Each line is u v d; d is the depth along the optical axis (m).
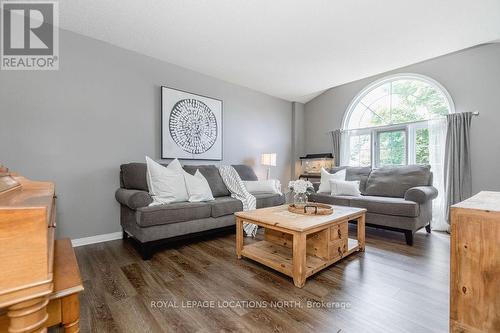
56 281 0.94
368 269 1.96
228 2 2.10
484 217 0.91
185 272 1.90
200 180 2.85
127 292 1.59
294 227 1.69
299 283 1.66
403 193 3.17
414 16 2.31
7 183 1.14
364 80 4.20
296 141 5.05
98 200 2.64
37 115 2.29
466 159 3.09
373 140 4.16
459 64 3.23
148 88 3.05
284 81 4.04
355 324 1.27
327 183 3.67
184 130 3.35
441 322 1.29
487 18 2.35
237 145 4.12
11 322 0.58
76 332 0.93
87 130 2.57
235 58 3.17
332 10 2.22
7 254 0.54
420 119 3.68
